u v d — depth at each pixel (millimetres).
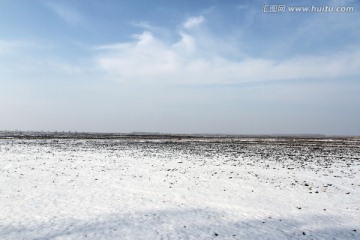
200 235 12312
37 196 18438
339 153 51938
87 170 29484
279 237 12242
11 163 33281
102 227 12977
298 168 32031
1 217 14008
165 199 18312
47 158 38906
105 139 104938
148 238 11844
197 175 27219
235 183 23656
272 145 76250
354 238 12266
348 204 17641
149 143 80000
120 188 21344
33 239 11352
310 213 15719
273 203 17688
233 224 13812
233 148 62938
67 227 12844
